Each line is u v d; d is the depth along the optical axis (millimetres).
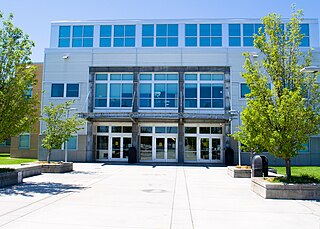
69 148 30328
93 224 7137
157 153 30828
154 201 10102
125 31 33969
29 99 14352
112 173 19344
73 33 34219
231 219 7883
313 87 12617
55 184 13891
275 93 12797
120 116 28328
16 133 13984
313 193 10805
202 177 17656
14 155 34594
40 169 18422
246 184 14711
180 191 12312
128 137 31281
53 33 34250
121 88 31000
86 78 31031
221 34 33344
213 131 30875
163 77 30906
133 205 9391
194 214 8359
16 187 12852
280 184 10883
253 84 12859
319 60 29000
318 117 11891
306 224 7477
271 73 12945
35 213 8141
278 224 7445
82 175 17938
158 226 7086
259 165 14031
